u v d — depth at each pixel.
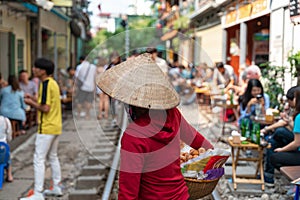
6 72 13.85
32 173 7.90
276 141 6.42
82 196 6.77
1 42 13.74
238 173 7.09
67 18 20.95
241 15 11.59
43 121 6.13
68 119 14.96
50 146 6.52
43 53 19.78
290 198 6.06
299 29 6.91
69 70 17.69
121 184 2.87
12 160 8.94
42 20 15.63
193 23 21.02
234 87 11.33
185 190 3.06
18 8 13.61
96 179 7.59
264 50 11.37
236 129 9.77
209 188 3.53
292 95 5.82
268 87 8.36
